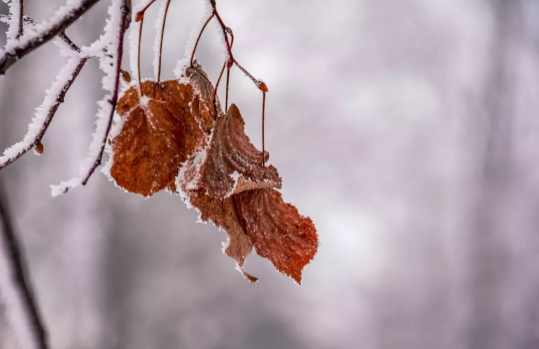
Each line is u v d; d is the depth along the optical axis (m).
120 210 3.68
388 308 4.01
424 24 4.87
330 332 3.83
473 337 3.99
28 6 3.33
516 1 4.85
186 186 0.62
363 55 4.82
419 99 4.69
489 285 4.13
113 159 0.62
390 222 4.28
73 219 3.53
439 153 4.54
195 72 0.64
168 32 4.13
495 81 4.74
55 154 3.53
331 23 4.92
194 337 3.59
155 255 3.72
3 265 0.59
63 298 3.40
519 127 4.62
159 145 0.62
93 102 3.61
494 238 4.27
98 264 3.53
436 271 4.15
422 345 3.92
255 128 4.52
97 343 3.40
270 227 0.65
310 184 4.40
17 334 0.59
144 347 3.51
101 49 0.60
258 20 4.90
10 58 0.60
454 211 4.34
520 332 4.02
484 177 4.48
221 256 3.81
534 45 4.86
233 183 0.63
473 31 4.86
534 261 4.23
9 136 3.12
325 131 4.55
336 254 4.17
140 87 0.62
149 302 3.61
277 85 4.66
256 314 3.75
